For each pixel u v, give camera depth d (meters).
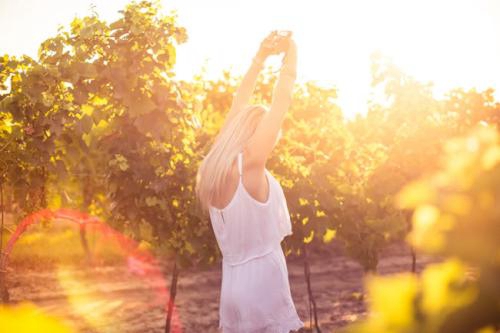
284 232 2.13
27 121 4.74
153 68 4.88
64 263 9.41
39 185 5.22
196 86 5.82
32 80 4.61
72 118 4.81
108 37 4.95
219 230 2.10
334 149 6.95
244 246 2.06
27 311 0.48
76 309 7.01
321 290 8.67
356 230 6.32
